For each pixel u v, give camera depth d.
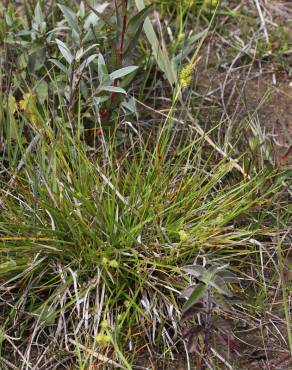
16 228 0.61
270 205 0.65
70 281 0.59
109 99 0.70
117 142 0.71
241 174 0.69
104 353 0.56
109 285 0.60
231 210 0.63
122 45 0.69
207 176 0.64
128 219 0.61
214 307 0.55
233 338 0.55
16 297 0.59
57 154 0.64
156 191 0.62
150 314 0.58
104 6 0.73
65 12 0.69
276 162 0.68
